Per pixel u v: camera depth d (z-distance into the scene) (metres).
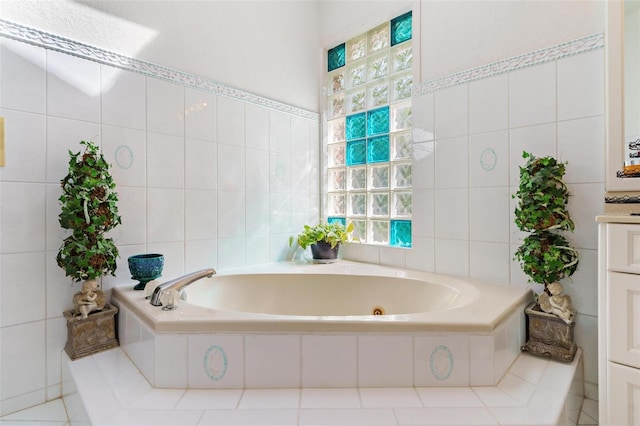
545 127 1.44
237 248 1.91
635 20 1.24
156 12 1.61
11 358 1.23
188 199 1.71
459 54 1.69
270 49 2.08
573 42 1.37
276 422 0.84
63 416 1.21
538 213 1.29
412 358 1.00
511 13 1.53
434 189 1.79
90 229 1.23
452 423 0.83
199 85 1.75
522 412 0.87
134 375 1.10
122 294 1.34
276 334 1.00
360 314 1.74
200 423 0.83
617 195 1.27
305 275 1.81
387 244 2.06
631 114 1.24
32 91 1.27
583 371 1.32
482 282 1.58
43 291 1.30
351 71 2.28
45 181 1.30
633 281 0.93
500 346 1.06
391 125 2.06
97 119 1.42
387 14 2.00
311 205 2.32
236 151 1.90
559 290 1.25
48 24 1.31
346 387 1.00
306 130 2.29
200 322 1.01
